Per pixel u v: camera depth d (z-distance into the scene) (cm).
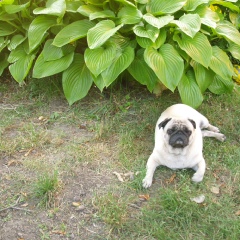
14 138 205
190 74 222
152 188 172
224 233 150
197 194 167
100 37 199
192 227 153
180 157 174
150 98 232
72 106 228
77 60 227
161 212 158
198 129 181
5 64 246
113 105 227
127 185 172
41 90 240
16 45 232
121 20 212
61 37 215
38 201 165
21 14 236
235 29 225
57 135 207
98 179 177
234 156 190
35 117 222
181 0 212
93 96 234
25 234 151
